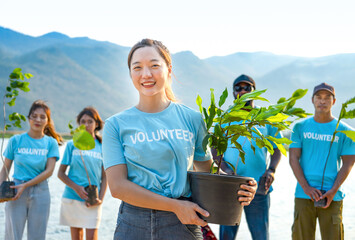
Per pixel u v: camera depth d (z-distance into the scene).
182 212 1.84
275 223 6.85
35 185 4.51
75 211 4.74
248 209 4.09
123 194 1.92
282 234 6.02
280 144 2.05
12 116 4.40
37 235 4.48
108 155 1.99
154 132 1.98
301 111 2.07
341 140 4.13
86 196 4.65
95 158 4.84
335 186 4.01
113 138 2.00
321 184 4.11
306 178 4.20
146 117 2.01
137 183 1.97
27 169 4.55
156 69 1.98
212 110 2.05
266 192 3.95
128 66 2.09
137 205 1.91
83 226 4.72
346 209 8.24
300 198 4.23
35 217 4.47
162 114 2.03
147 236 1.94
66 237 5.77
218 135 2.05
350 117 2.75
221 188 1.83
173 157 1.97
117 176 1.95
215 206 1.84
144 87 1.99
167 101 2.12
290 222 6.93
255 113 2.04
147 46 2.01
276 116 2.00
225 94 2.10
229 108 2.07
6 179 4.57
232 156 4.10
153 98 2.03
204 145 2.01
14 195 4.30
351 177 14.59
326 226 4.11
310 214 4.18
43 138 4.70
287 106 2.12
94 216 4.77
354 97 2.72
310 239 4.21
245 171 4.07
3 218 6.84
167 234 1.93
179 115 2.07
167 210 1.86
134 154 1.95
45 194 4.57
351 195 10.25
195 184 1.91
